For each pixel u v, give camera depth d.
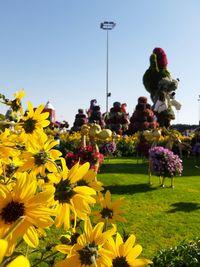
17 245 1.09
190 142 31.92
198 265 5.29
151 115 37.41
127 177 15.77
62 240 1.65
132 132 37.50
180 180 16.34
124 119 43.81
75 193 1.39
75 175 1.42
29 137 1.98
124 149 30.97
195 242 5.86
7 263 0.72
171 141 17.84
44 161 1.78
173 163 13.79
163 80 38.69
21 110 2.42
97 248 1.34
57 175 1.43
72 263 1.30
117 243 1.45
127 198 11.91
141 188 13.58
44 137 1.97
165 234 8.44
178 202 11.55
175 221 9.47
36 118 2.03
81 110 45.88
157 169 13.83
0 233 1.04
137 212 10.14
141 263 1.43
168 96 38.78
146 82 43.69
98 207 8.48
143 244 7.75
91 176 1.54
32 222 1.04
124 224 8.95
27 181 1.11
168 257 5.45
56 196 1.37
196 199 12.06
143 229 8.69
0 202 1.07
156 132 16.97
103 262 1.35
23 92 2.44
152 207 10.82
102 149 25.28
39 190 1.52
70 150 26.09
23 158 1.80
